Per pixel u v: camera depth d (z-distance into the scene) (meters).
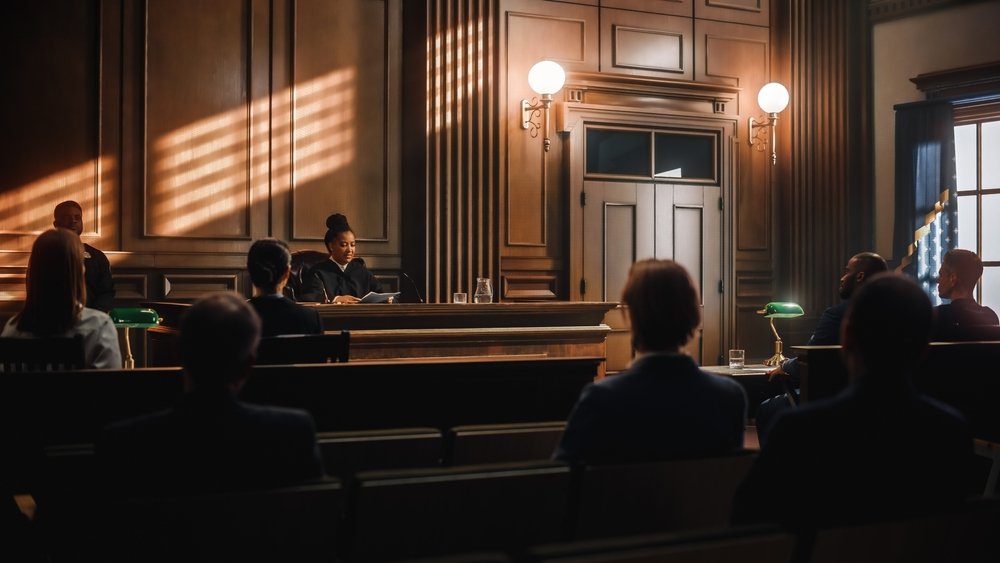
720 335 7.59
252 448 1.56
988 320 3.86
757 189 7.81
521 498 1.55
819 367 3.29
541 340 5.09
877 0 7.68
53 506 1.74
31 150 5.66
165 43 6.02
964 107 7.16
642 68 7.37
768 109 7.43
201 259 6.09
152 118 5.98
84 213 5.80
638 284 1.87
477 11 6.82
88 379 2.39
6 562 2.27
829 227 7.79
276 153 6.32
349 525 1.48
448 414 2.69
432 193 6.66
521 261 6.99
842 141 7.77
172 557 1.38
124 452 1.51
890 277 1.56
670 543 1.17
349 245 5.51
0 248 5.57
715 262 7.60
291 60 6.38
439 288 6.68
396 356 4.70
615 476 1.59
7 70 5.61
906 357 1.52
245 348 1.58
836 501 1.50
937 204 7.16
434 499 1.50
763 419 4.82
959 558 1.37
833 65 7.80
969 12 7.17
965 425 1.57
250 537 1.42
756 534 1.23
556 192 7.13
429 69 6.63
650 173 7.40
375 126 6.66
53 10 5.73
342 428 2.57
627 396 1.77
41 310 2.87
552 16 7.09
